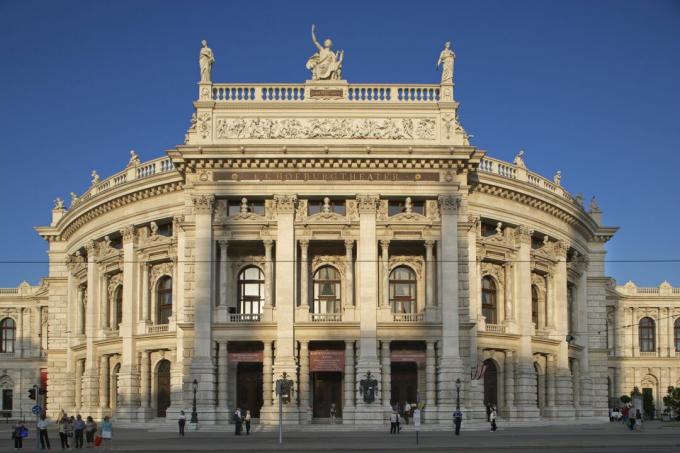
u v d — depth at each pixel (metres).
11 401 106.19
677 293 111.94
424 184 65.50
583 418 78.75
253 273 68.62
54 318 86.50
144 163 73.31
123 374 70.88
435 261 66.56
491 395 70.31
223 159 64.88
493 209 71.38
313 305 68.06
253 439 52.50
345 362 64.12
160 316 72.50
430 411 63.16
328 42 68.19
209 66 67.44
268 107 66.38
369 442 48.75
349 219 65.31
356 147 64.75
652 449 42.88
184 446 46.34
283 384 47.53
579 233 82.62
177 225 69.69
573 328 81.69
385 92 67.62
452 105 66.50
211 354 63.66
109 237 75.94
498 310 72.44
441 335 64.12
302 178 65.31
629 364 110.38
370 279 64.44
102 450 44.88
